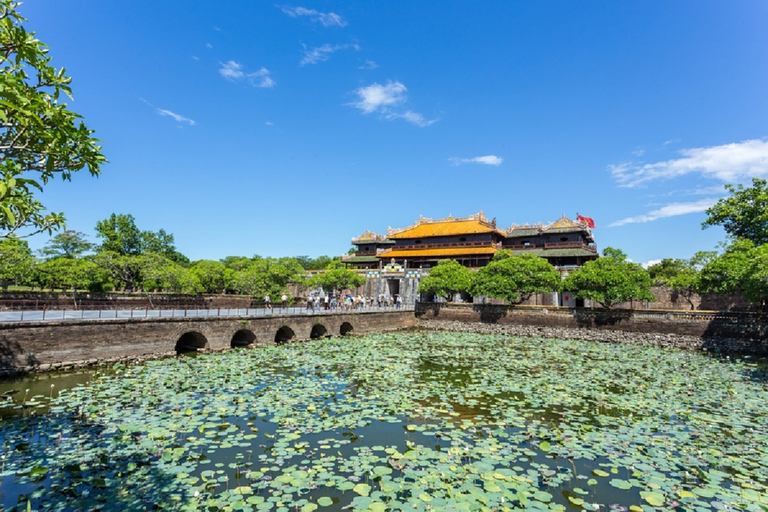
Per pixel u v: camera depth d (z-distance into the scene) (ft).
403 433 37.24
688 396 52.42
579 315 127.85
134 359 66.59
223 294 151.84
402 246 219.61
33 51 21.63
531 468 30.50
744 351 95.45
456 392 52.13
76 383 51.75
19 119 20.83
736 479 29.37
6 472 27.37
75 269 103.76
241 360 69.46
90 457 29.86
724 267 102.22
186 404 43.14
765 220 118.73
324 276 160.04
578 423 41.04
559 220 190.39
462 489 26.22
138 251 194.08
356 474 28.27
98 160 24.95
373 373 62.39
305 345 89.81
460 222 216.13
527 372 66.85
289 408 42.91
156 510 23.18
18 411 40.19
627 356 87.81
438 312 154.40
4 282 99.55
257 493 25.67
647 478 28.71
